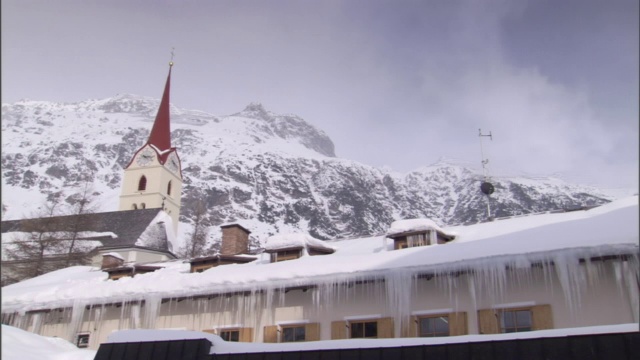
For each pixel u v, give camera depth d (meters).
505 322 14.87
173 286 18.89
